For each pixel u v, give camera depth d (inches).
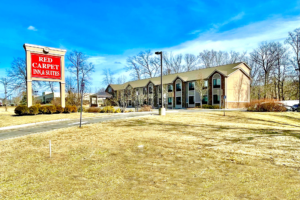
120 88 2493.8
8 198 169.2
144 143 333.4
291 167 217.8
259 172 207.2
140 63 2837.1
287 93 2087.8
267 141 335.6
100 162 251.8
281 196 157.8
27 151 309.1
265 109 1037.2
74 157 273.7
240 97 1576.0
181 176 204.2
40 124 619.2
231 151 280.2
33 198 168.2
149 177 204.4
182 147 306.3
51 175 216.4
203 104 1657.2
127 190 178.1
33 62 857.5
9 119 711.1
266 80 2175.2
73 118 750.5
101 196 168.7
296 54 1786.4
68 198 166.9
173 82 1923.0
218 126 503.5
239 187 176.2
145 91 2206.0
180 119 649.0
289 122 726.5
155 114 840.3
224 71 1537.9
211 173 208.8
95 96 2165.4
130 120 628.1
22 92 1881.2
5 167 242.8
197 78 1665.8
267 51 2127.2
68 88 1867.6
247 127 489.1
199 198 159.3
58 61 922.1
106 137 387.5
